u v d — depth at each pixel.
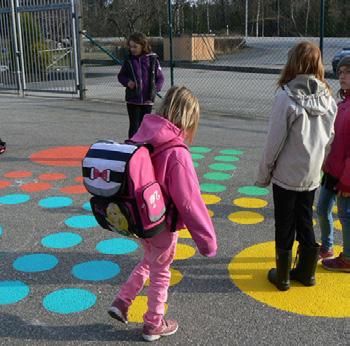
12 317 3.03
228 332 2.88
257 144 7.57
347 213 3.42
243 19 27.50
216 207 4.91
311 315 3.05
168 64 12.51
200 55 22.97
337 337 2.84
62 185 5.64
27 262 3.74
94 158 2.49
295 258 3.51
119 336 2.85
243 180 5.79
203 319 3.01
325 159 3.23
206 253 2.60
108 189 2.44
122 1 23.69
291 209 3.14
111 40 24.48
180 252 3.89
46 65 12.83
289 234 3.22
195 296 3.27
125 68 6.80
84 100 12.31
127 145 2.51
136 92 6.76
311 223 3.26
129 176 2.41
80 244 4.06
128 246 4.02
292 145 2.99
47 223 4.52
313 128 2.97
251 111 10.66
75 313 3.08
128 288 2.89
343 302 3.20
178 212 2.62
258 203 5.04
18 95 13.28
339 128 3.33
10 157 6.88
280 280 3.31
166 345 2.77
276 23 26.19
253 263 3.73
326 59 18.50
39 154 7.04
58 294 3.29
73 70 12.37
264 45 25.38
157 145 2.56
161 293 2.77
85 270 3.62
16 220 4.60
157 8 23.75
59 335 2.86
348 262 3.54
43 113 10.47
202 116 10.02
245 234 4.27
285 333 2.87
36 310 3.11
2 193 5.37
